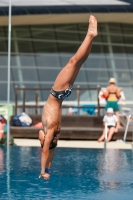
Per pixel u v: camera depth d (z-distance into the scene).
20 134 49.72
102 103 62.03
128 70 75.25
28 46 73.75
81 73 73.50
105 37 75.88
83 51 17.64
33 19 71.69
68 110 62.56
